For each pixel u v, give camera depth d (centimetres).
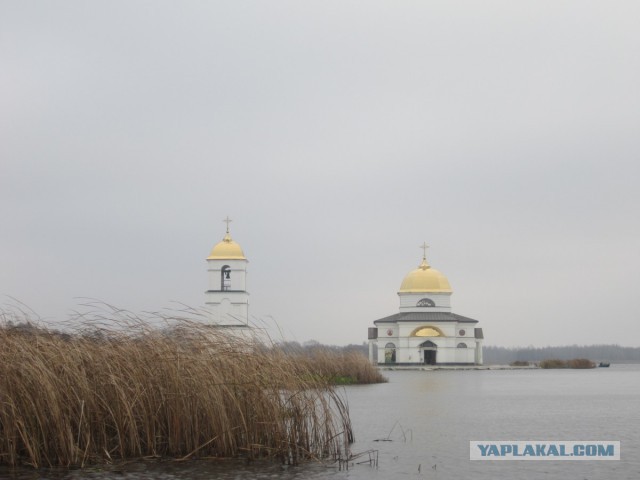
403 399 5922
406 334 15525
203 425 2953
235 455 2944
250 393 2969
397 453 3162
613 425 4131
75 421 2842
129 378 2934
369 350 16575
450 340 15462
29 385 2780
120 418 2878
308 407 3033
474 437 3631
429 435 3700
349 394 6512
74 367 2852
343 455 3075
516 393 6738
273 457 2942
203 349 3047
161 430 2970
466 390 7175
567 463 2973
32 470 2716
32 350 2834
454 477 2703
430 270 16262
